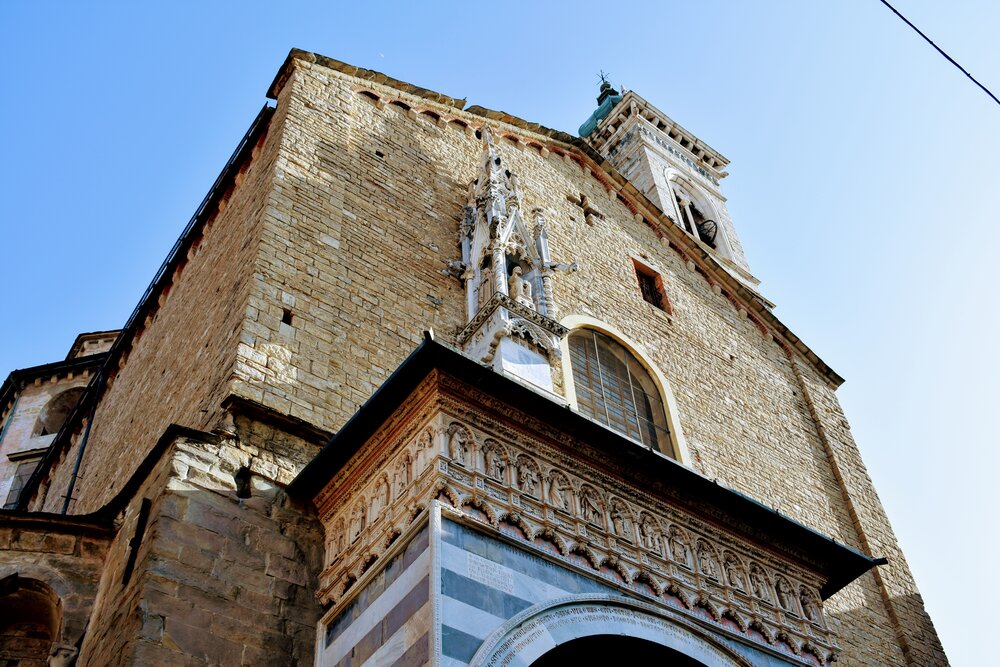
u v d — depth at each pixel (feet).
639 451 55.26
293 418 57.06
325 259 70.13
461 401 50.93
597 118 201.77
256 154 83.71
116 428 89.76
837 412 108.06
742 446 91.04
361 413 51.96
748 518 59.57
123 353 102.22
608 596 49.44
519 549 47.88
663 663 50.67
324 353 63.62
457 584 43.93
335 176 77.77
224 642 45.93
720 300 109.70
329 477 54.29
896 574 92.38
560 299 87.35
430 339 48.78
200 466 51.49
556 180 103.40
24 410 133.80
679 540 56.39
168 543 47.29
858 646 81.61
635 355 88.89
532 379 66.08
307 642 48.65
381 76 90.74
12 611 51.37
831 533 91.61
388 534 48.42
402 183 83.20
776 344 111.14
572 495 52.70
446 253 80.02
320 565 52.26
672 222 111.45
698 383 93.56
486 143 86.79
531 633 44.75
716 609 54.49
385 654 43.88
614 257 100.22
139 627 43.68
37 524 52.21
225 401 55.83
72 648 48.85
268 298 63.98
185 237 91.81
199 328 73.87
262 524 51.62
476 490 48.24
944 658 86.89
